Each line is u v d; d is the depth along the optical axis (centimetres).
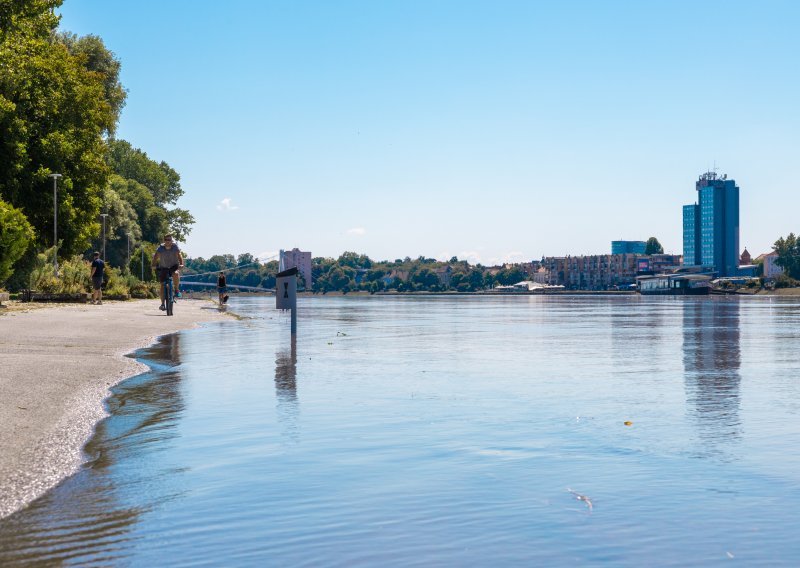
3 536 424
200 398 920
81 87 5081
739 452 634
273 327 2598
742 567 381
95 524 445
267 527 440
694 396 954
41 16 4791
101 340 1786
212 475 554
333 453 626
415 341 1956
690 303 9094
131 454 622
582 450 640
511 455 621
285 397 931
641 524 446
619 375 1184
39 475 554
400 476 552
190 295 11644
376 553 400
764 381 1112
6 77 4450
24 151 4544
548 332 2428
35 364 1196
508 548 407
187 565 382
